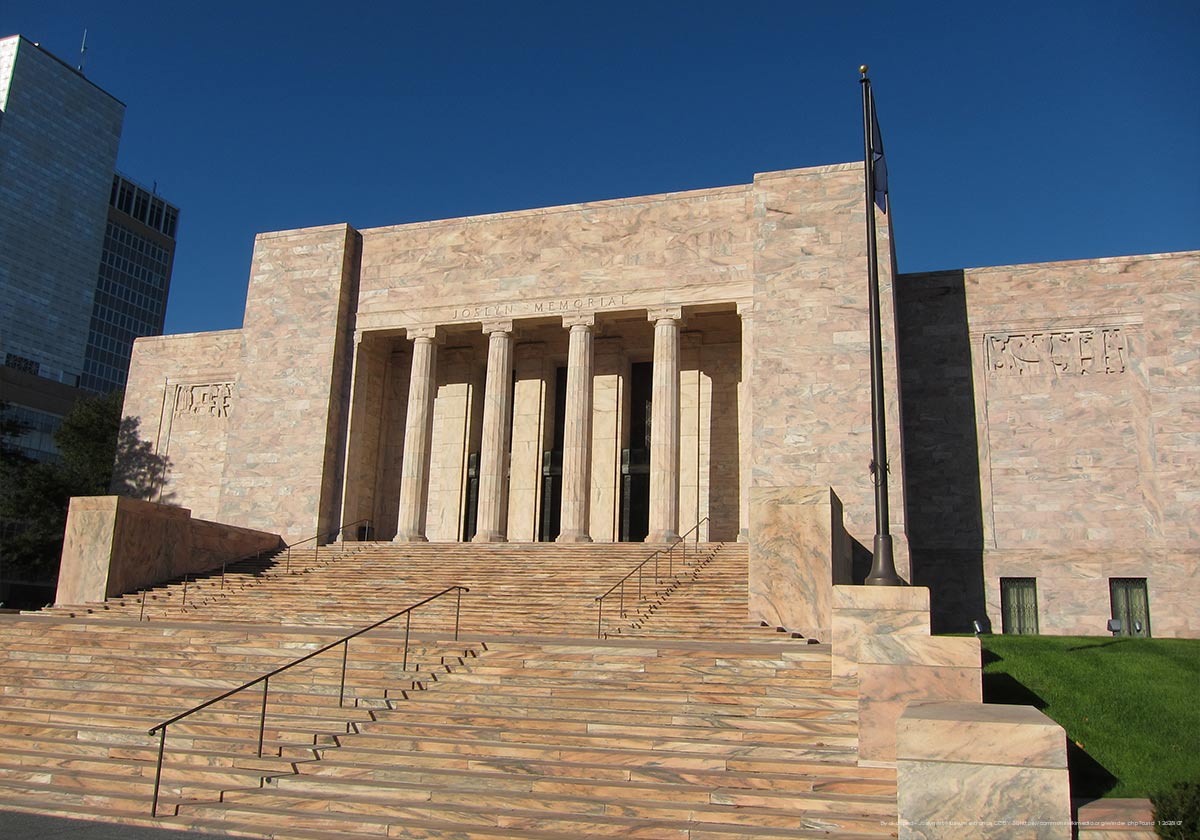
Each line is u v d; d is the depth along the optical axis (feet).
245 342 142.10
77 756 57.62
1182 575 111.24
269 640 75.82
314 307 140.05
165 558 111.14
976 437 121.70
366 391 142.51
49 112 476.54
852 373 115.03
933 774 38.68
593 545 116.78
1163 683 69.05
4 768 56.39
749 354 121.29
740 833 42.73
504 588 98.94
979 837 37.76
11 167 453.58
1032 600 116.78
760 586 81.10
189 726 60.13
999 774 38.14
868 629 56.24
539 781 49.44
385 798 49.26
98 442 204.23
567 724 56.95
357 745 56.49
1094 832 41.42
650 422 141.59
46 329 465.88
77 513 105.29
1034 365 121.70
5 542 182.29
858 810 44.91
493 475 129.39
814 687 59.72
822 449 113.91
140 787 52.34
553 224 134.21
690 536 131.85
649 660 65.46
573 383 127.85
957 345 124.77
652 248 128.98
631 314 129.70
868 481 111.55
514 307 133.18
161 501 155.84
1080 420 118.73
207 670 70.54
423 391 135.23
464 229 138.51
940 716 40.11
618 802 47.06
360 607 93.86
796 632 79.15
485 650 70.23
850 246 118.83
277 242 144.66
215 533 120.16
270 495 134.82
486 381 140.67
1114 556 114.21
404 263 140.56
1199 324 116.37
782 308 119.34
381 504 145.07
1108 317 120.06
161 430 159.12
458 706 61.00
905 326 127.34
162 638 78.74
